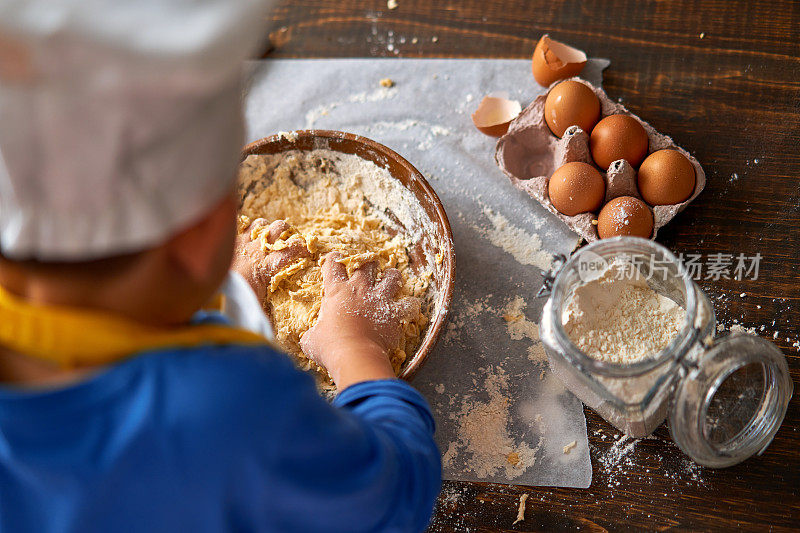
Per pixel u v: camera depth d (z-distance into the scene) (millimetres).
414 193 1052
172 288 478
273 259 1017
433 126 1232
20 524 486
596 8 1268
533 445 973
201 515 478
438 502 949
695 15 1230
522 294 1081
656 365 756
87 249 419
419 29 1306
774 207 1066
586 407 991
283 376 499
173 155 416
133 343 458
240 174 1111
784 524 890
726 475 921
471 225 1144
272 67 1310
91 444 446
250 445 467
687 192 1021
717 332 1002
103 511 458
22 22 359
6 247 424
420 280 1068
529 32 1273
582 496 934
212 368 466
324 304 974
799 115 1128
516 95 1230
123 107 385
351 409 786
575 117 1066
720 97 1164
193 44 380
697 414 805
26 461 447
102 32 367
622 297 934
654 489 926
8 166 397
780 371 852
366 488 562
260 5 411
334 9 1327
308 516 537
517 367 1029
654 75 1199
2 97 377
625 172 1017
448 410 1011
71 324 442
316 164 1123
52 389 445
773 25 1200
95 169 399
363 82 1278
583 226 1035
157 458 448
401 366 986
